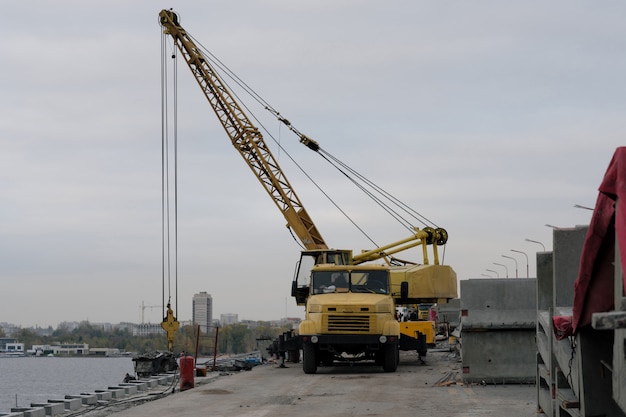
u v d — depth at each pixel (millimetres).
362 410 15797
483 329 20641
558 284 11016
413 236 47469
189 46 56312
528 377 20547
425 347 29625
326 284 27312
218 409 16484
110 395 21469
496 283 20625
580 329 8547
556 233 11031
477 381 20656
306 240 54750
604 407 8547
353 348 26312
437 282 34688
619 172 6617
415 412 15281
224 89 56344
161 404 17594
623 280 6617
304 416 15062
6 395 71188
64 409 18703
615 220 6824
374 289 27188
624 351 6777
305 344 26141
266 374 26328
